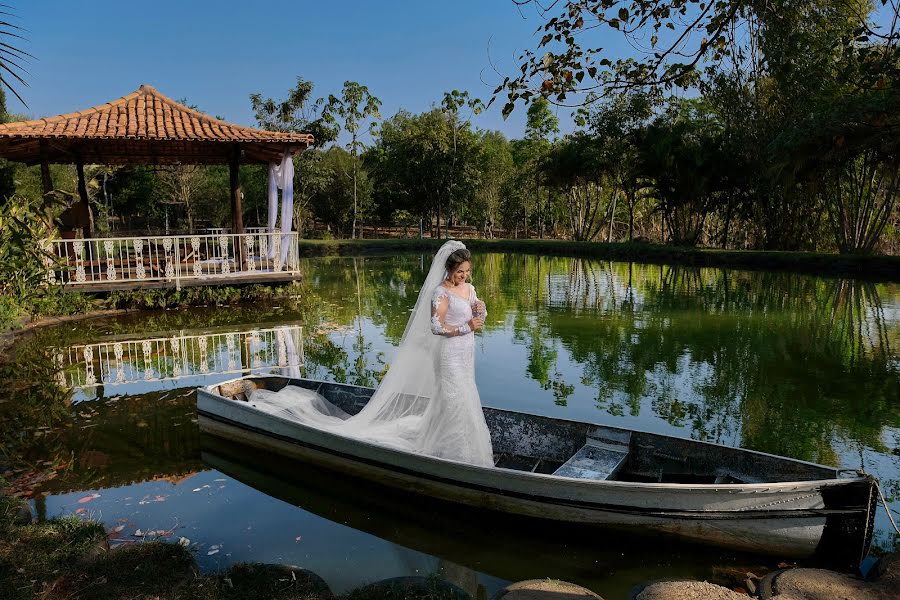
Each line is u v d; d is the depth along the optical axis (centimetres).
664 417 591
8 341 950
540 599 301
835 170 1964
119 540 379
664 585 312
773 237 2405
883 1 376
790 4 377
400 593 305
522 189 4266
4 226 977
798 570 325
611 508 368
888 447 512
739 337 970
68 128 1234
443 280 455
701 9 359
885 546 365
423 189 4125
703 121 2684
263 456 520
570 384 706
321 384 597
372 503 443
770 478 385
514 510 396
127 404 664
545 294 1516
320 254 3450
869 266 1812
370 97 3847
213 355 879
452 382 441
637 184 3066
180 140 1235
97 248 1207
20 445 549
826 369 770
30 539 354
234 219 1383
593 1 363
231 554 367
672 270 2166
